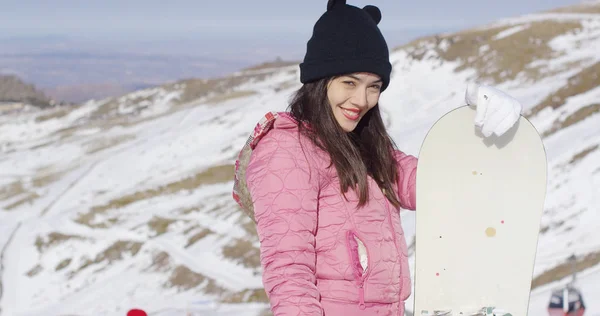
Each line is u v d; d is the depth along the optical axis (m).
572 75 41.84
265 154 1.85
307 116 1.92
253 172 1.84
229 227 34.50
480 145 2.13
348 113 1.94
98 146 69.56
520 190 2.11
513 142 2.13
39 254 37.81
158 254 33.19
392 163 2.16
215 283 27.11
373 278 1.84
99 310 27.92
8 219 47.34
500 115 1.97
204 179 45.97
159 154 58.28
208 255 30.97
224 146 55.59
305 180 1.80
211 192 42.88
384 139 2.15
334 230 1.84
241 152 1.96
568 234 18.39
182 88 99.69
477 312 2.06
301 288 1.69
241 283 26.70
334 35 1.92
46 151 73.06
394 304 1.92
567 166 23.84
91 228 40.06
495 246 2.09
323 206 1.86
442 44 56.91
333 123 1.91
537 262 16.59
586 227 18.41
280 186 1.79
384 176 2.07
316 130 1.89
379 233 1.90
